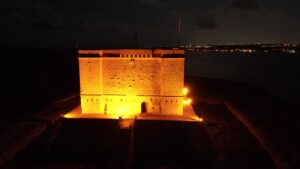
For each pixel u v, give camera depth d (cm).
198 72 16138
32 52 11381
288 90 9888
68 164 2806
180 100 3562
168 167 2800
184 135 3166
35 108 4512
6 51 11075
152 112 3619
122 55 3566
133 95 3609
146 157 3008
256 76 14162
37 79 8006
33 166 2723
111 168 2675
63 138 3141
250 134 3625
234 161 2848
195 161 2925
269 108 5678
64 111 4122
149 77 3578
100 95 3609
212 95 6488
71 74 8912
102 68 3603
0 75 8169
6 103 4994
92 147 3062
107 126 3203
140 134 3175
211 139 3259
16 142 3042
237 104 5397
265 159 2912
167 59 3509
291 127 4106
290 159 2858
